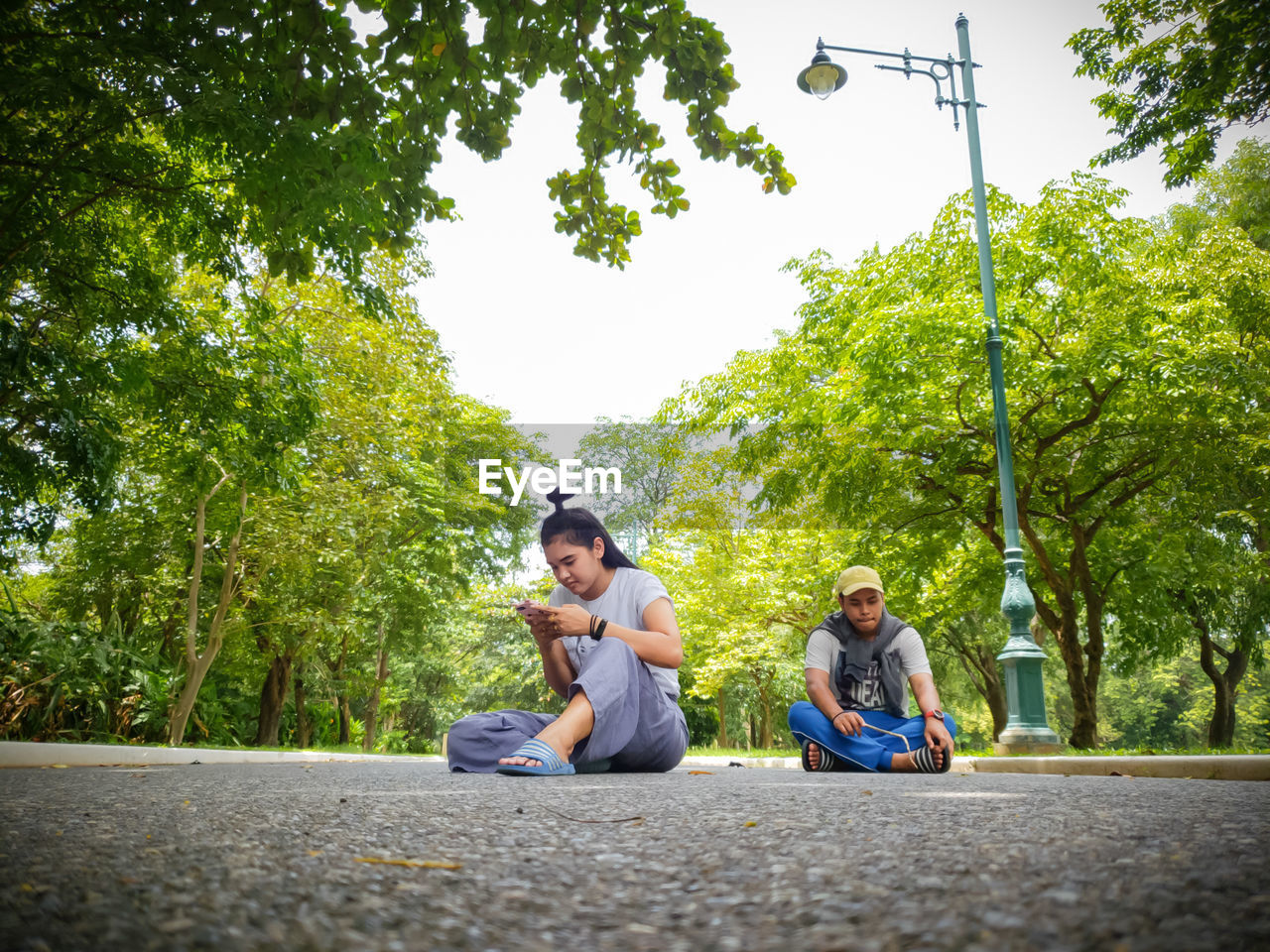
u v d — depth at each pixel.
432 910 0.85
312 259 4.27
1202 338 11.28
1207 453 11.53
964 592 14.90
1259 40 5.85
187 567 14.95
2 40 4.39
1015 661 8.47
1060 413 11.66
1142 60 6.81
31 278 7.31
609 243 3.91
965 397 11.89
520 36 3.36
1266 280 13.20
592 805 1.90
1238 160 17.06
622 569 3.79
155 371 8.54
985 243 9.95
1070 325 11.82
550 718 3.78
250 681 18.84
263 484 9.55
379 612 17.91
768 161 3.68
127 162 6.05
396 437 14.96
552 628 3.45
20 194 5.95
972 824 1.48
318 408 9.66
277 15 3.38
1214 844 1.20
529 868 1.08
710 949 0.70
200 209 6.62
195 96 3.95
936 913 0.80
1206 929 0.72
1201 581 13.80
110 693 11.56
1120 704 39.75
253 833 1.42
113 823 1.57
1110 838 1.27
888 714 4.39
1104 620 16.34
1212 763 4.51
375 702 21.61
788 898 0.88
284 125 3.68
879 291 13.59
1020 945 0.69
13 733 9.84
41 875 1.02
